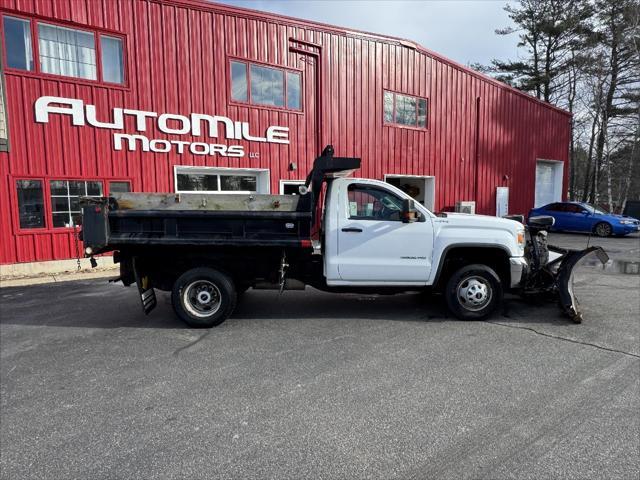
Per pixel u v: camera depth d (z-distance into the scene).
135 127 10.58
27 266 9.44
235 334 5.36
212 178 12.15
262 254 5.80
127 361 4.50
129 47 10.41
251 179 12.80
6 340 5.23
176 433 3.10
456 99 17.11
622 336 5.16
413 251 5.78
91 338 5.27
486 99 18.16
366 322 5.85
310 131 13.38
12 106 9.15
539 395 3.62
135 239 5.56
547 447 2.86
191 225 5.59
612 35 26.53
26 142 9.33
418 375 4.05
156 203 5.70
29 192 9.45
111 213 5.59
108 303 7.11
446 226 5.79
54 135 9.62
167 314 6.41
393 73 15.08
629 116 27.06
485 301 5.86
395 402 3.52
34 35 9.32
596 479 2.53
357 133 14.33
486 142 18.33
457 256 6.06
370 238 5.75
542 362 4.34
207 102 11.48
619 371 4.09
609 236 17.77
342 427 3.15
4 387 3.90
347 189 5.84
